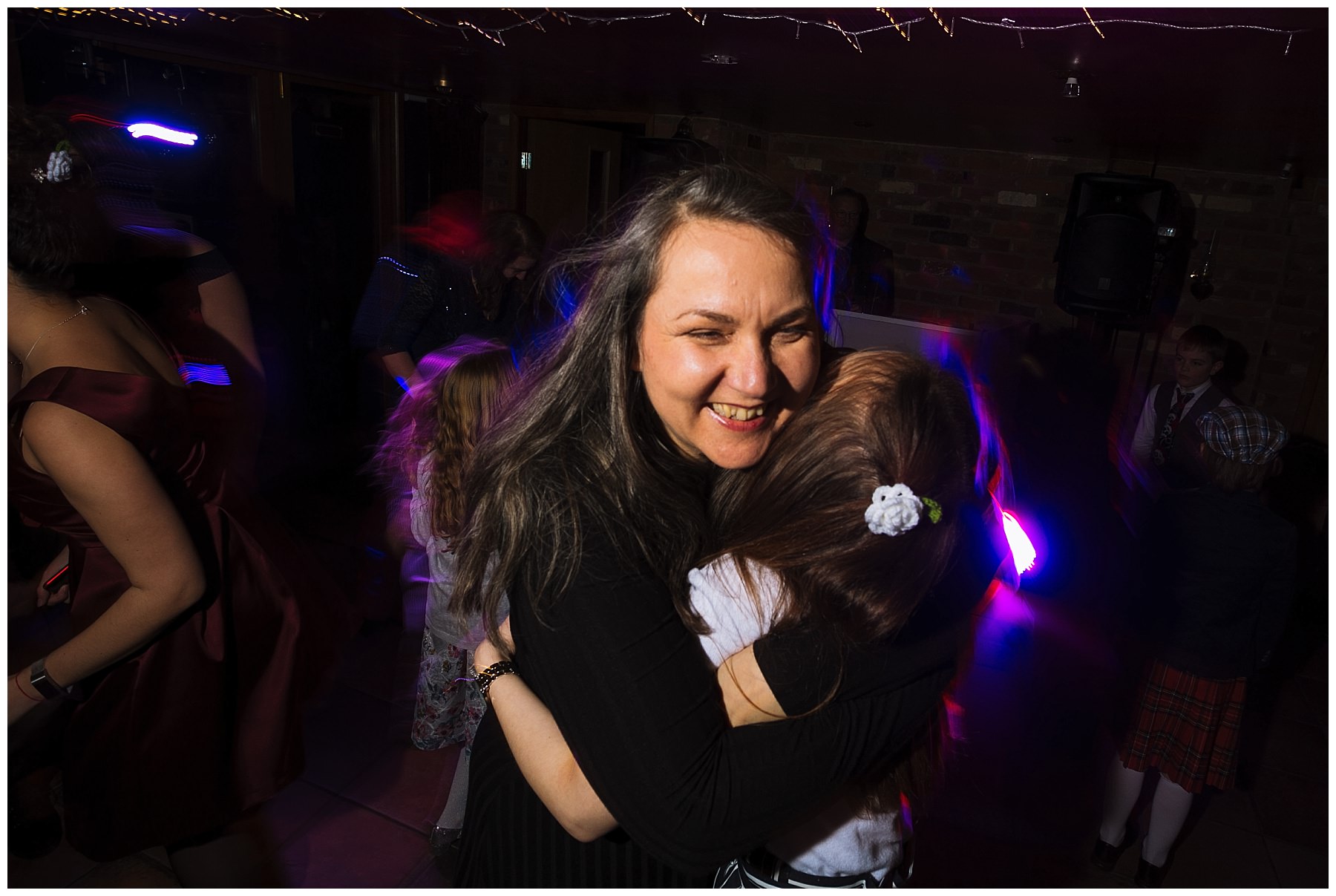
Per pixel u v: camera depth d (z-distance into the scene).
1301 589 4.29
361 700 2.97
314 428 5.44
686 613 0.88
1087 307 5.22
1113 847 2.50
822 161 6.15
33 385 1.31
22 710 1.43
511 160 6.36
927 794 1.22
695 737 0.83
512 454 0.93
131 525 1.34
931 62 2.80
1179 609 2.33
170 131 4.20
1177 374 3.97
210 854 1.71
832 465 0.87
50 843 1.83
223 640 1.58
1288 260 5.36
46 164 1.39
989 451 1.00
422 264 3.79
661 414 0.91
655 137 5.73
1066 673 3.02
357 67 4.71
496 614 1.03
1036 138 4.94
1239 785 2.94
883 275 5.37
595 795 0.91
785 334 0.89
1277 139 3.69
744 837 0.85
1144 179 5.03
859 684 0.87
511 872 1.11
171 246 2.04
